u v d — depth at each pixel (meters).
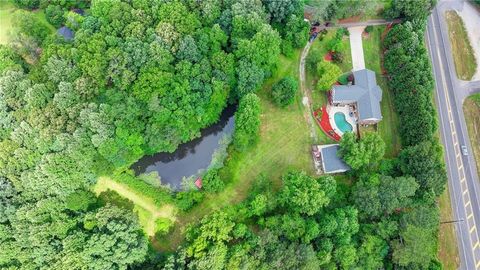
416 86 102.75
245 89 100.75
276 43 101.94
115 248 85.44
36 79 95.19
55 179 89.25
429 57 118.19
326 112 109.00
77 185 92.81
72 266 86.25
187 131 100.81
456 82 116.00
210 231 87.88
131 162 101.31
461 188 106.00
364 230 94.44
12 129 92.56
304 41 111.75
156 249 95.50
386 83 113.19
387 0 120.19
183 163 104.00
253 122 96.62
